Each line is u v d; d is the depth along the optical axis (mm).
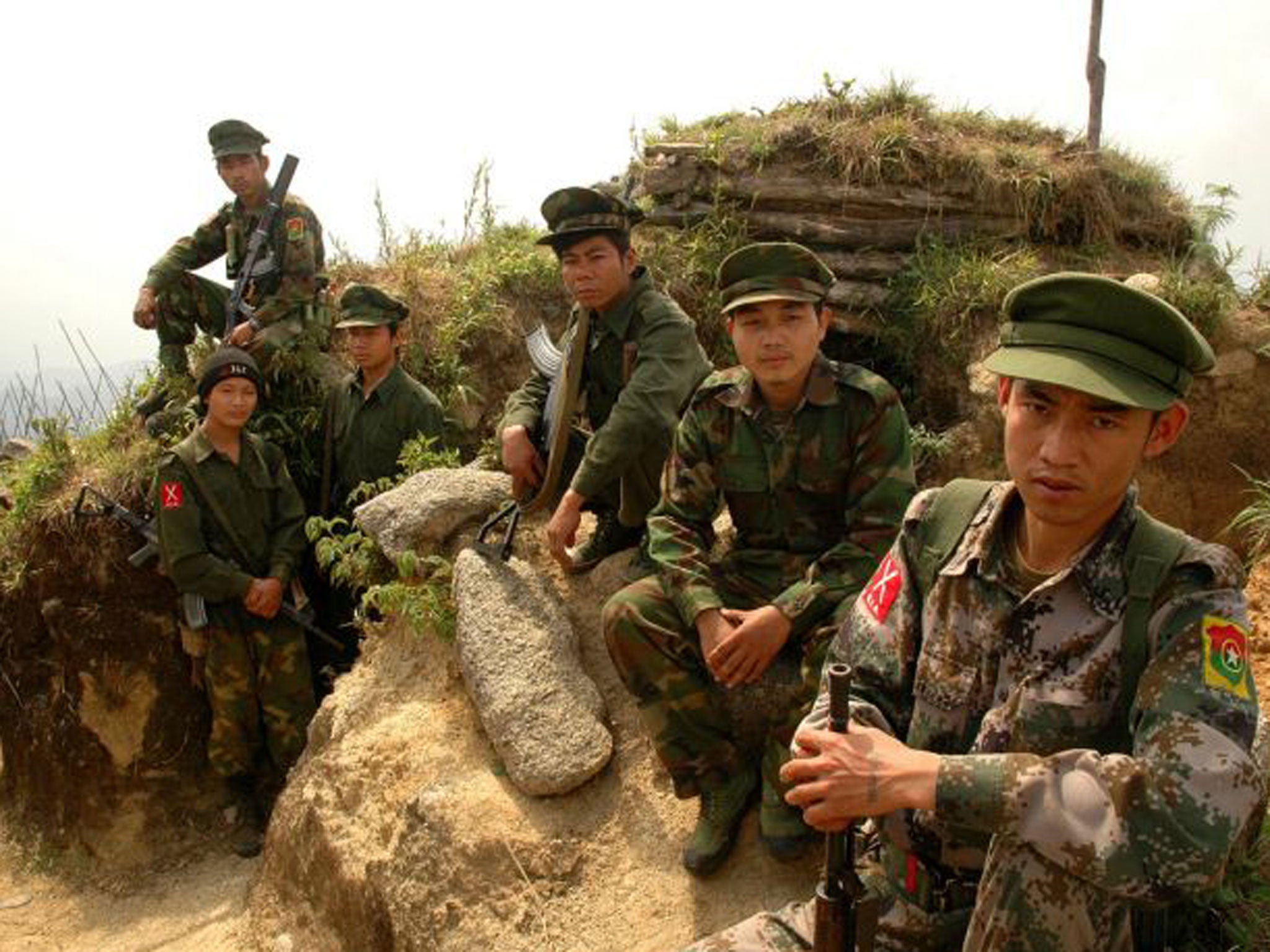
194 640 5055
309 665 5180
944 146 5875
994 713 1937
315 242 5781
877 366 5887
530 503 4035
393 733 3834
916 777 1806
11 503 5973
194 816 5414
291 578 5094
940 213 5844
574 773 3375
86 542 5402
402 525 4258
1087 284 1777
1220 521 5008
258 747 5207
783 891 2996
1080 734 1852
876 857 2301
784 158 6027
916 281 5648
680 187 6156
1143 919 1966
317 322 5812
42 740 5531
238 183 5664
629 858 3240
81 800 5418
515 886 3240
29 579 5551
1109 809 1694
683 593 3053
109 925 4926
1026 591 1954
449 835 3361
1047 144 6254
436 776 3633
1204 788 1656
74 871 5316
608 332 3840
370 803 3725
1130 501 1898
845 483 3078
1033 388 1823
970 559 2008
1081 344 1782
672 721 3111
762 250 2926
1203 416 4945
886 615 2164
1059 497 1805
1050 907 1781
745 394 3121
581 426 4266
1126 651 1825
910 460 3035
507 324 6273
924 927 2088
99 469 5613
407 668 4121
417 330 6145
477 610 3791
